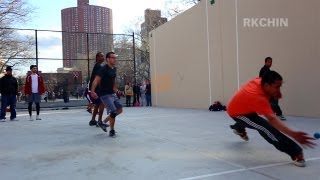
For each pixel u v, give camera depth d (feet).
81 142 22.20
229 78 44.39
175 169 15.11
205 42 49.62
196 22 51.85
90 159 17.44
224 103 45.70
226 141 20.94
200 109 49.49
